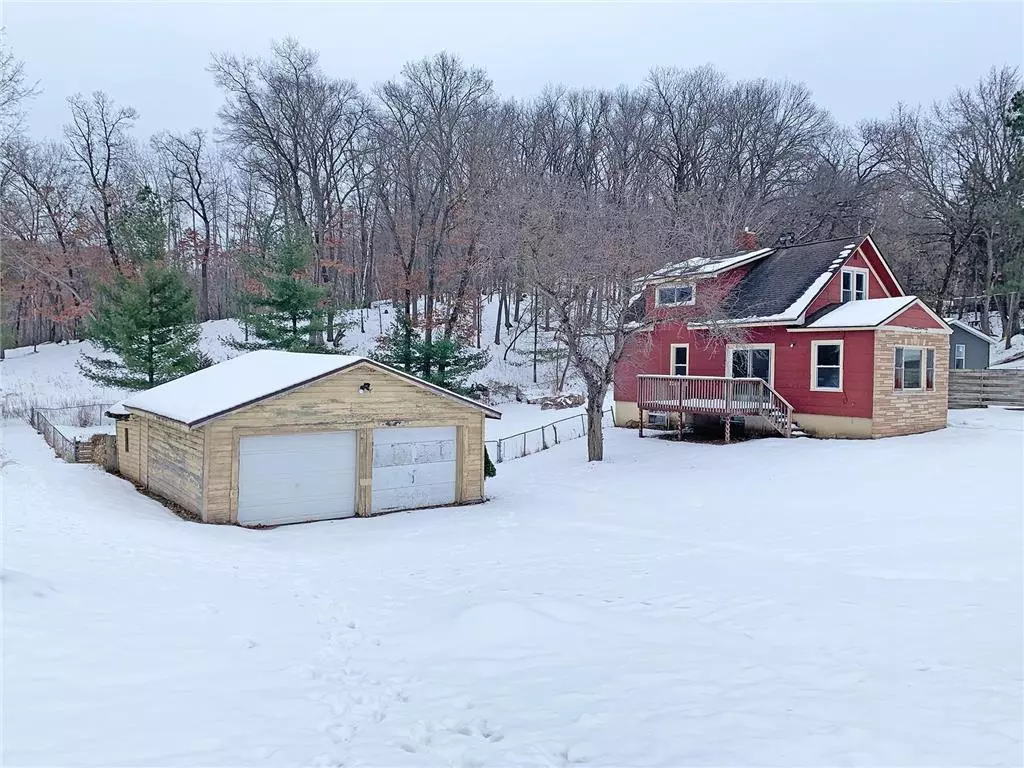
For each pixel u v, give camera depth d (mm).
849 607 8281
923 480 16359
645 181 41562
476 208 34000
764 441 23156
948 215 40469
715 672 6242
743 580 9781
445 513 16250
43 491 14680
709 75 54562
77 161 47719
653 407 25906
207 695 5262
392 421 16391
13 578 7113
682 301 25688
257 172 49906
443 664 6473
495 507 17016
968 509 13594
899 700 5488
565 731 4973
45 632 5996
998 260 40625
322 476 15539
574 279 21531
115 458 20125
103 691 5082
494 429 30891
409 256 43125
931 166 43938
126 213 42031
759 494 16844
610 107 54094
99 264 43219
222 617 7410
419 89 42594
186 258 52438
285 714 5086
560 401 36250
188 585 8586
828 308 24125
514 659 6629
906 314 22484
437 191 42719
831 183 48219
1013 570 9578
